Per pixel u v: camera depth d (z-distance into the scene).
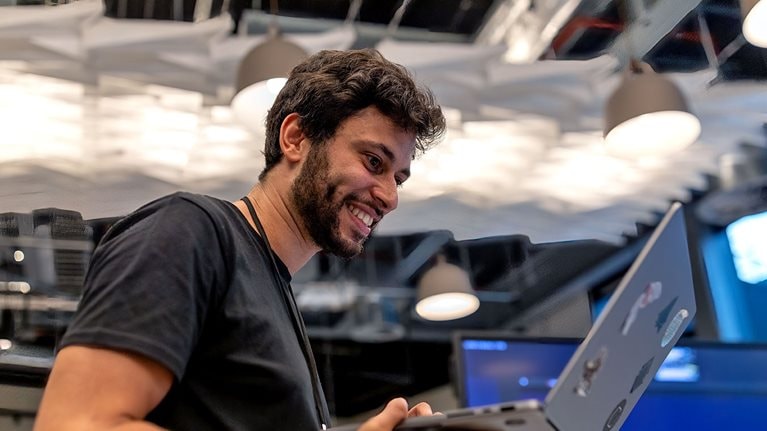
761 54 3.60
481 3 3.45
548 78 3.47
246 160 3.69
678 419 3.03
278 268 1.17
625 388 1.03
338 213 1.18
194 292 0.98
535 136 3.80
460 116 3.58
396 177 1.24
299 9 3.42
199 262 1.00
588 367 0.87
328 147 1.19
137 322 0.92
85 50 3.00
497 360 2.81
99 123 3.35
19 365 1.69
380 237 5.38
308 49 3.19
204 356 1.01
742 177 4.33
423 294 5.09
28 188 3.58
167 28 2.94
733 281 4.91
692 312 1.18
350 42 3.23
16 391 1.67
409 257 5.67
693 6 3.30
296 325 1.15
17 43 2.91
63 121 3.30
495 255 5.66
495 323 6.27
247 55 2.78
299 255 1.21
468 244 5.57
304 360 1.10
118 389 0.88
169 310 0.94
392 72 1.24
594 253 5.31
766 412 3.11
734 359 3.18
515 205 4.33
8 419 1.65
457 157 3.82
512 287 5.86
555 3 3.31
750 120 3.96
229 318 1.02
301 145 1.21
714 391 3.10
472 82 3.41
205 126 3.46
